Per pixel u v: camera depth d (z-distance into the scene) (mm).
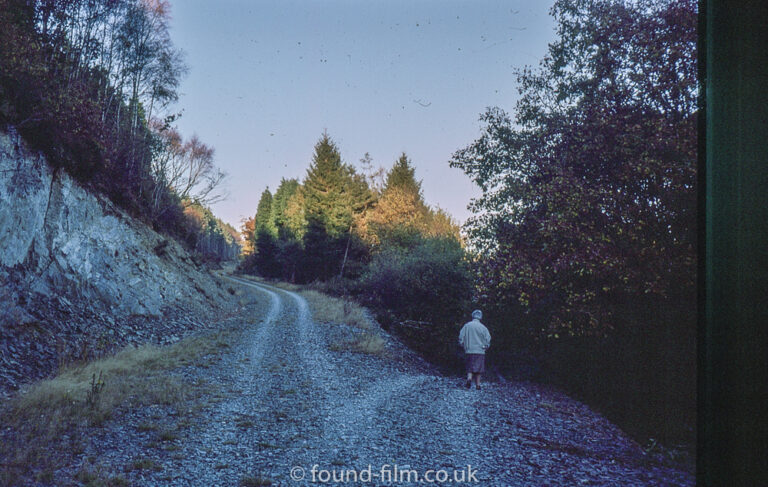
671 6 7258
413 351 18016
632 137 7320
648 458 5465
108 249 15844
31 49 12008
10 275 10734
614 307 8562
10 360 8391
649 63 7441
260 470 4559
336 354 12859
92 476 4094
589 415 8258
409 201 38188
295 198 58875
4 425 5363
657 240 7273
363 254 40906
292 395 7996
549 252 8164
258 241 58906
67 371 8461
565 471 4641
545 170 9203
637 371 9281
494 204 10500
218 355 11641
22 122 11781
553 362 12570
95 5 17125
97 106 15148
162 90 24438
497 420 6902
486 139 10984
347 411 7035
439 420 6707
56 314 11422
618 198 7477
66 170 14203
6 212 11023
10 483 3801
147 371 9242
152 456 4805
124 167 20875
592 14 8742
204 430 5809
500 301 10672
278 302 28281
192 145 29078
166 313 16922
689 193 6652
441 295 19922
